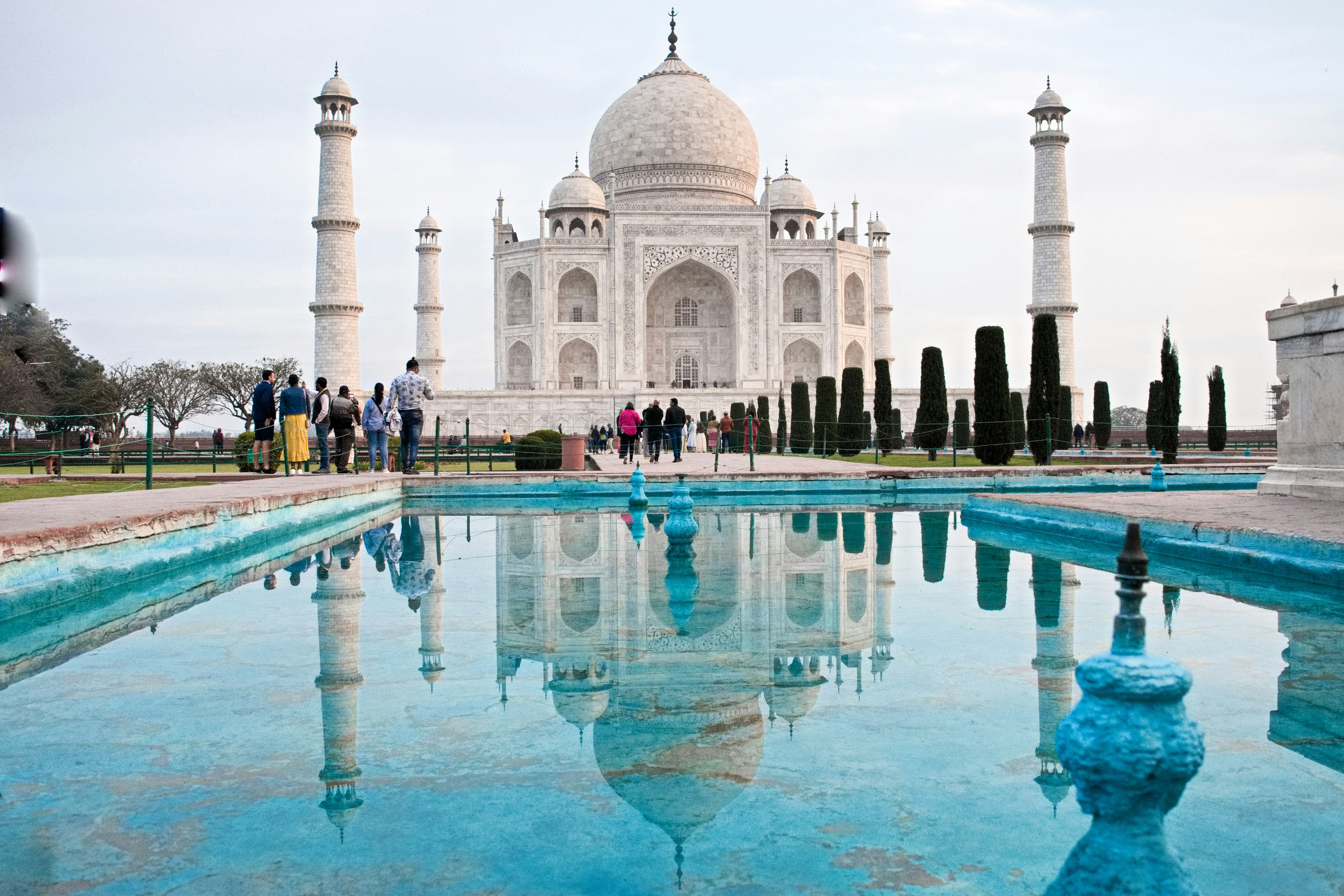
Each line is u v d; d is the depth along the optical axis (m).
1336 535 11.44
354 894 3.82
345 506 20.52
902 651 7.88
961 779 5.03
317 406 27.70
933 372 42.66
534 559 13.53
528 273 81.25
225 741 5.66
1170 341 43.16
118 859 4.13
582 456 32.62
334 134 67.00
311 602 10.23
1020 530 17.52
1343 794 4.82
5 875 3.97
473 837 4.36
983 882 3.90
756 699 6.52
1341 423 16.72
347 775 5.10
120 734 5.80
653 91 89.75
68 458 40.22
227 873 4.01
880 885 3.88
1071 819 4.53
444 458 46.69
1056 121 70.31
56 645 8.23
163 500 15.85
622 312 80.19
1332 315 16.72
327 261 67.19
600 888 3.86
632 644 8.12
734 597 10.37
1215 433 50.59
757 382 80.94
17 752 5.47
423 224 83.81
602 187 90.44
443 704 6.40
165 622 9.20
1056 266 69.69
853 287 87.94
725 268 81.12
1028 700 6.46
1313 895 3.80
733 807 4.67
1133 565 3.64
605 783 4.99
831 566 12.70
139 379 84.12
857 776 5.07
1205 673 7.04
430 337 83.69
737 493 26.55
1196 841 4.30
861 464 36.03
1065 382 70.00
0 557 9.69
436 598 10.37
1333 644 7.98
